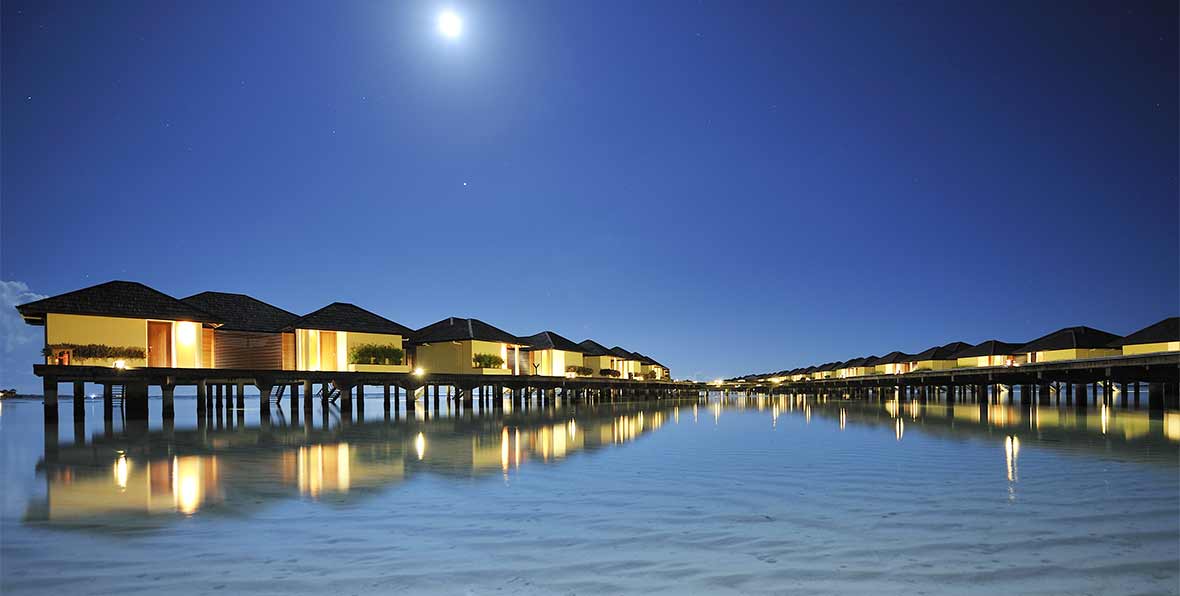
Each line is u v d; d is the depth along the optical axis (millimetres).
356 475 11922
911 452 15250
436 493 10094
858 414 34312
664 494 9961
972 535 7438
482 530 7781
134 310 26453
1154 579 5965
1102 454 14320
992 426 22672
